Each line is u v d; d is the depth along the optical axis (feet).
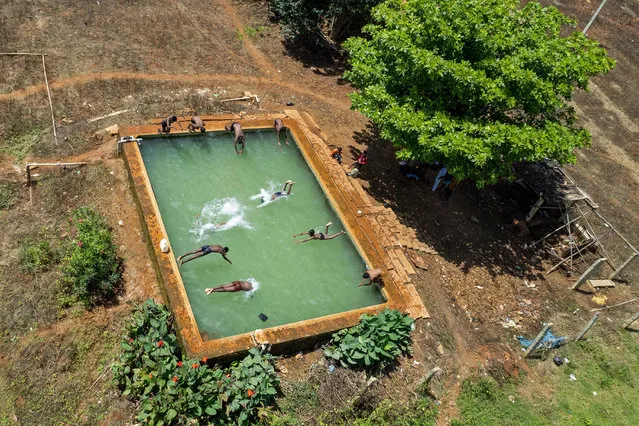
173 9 80.43
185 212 52.75
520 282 57.52
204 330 43.75
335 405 41.98
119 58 68.69
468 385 47.03
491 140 48.11
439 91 52.11
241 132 59.52
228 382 39.83
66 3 74.28
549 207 62.13
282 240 53.67
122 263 47.32
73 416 38.24
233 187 57.21
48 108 59.57
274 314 46.96
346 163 64.54
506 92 49.93
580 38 55.57
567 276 59.72
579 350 52.39
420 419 43.47
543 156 49.24
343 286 51.44
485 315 53.42
